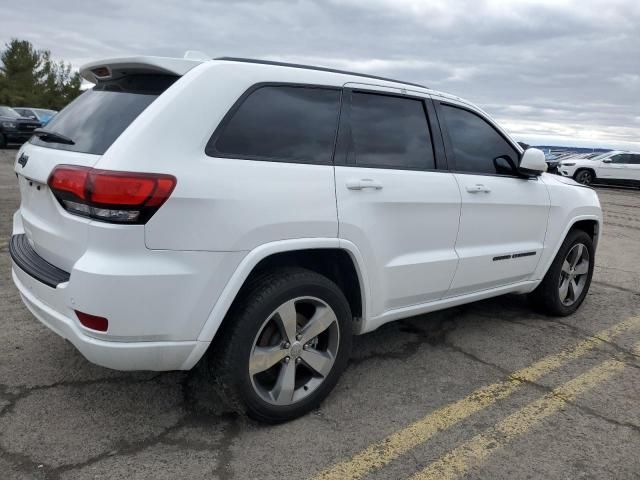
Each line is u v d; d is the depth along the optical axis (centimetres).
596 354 408
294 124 291
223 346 267
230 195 254
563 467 269
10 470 245
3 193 990
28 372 333
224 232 252
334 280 323
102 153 250
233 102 267
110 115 271
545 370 377
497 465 268
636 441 294
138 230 235
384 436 288
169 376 337
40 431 276
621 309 521
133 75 289
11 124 2041
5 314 417
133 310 238
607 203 1677
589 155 2609
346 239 298
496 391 344
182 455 263
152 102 258
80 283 236
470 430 298
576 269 492
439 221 353
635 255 803
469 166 386
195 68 267
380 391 336
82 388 318
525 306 515
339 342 307
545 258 450
